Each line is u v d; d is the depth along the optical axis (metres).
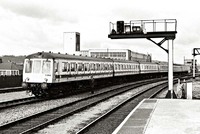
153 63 66.00
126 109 17.98
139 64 55.06
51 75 22.88
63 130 11.79
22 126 12.39
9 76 31.80
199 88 35.72
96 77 32.91
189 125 11.26
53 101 21.28
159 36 20.25
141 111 14.87
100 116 14.33
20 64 69.38
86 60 29.92
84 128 11.39
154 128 10.73
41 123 13.08
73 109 17.52
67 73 25.41
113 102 21.44
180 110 15.20
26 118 13.66
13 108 17.44
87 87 31.61
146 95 26.92
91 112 16.62
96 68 32.91
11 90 29.11
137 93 28.36
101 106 19.19
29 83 23.31
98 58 34.78
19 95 25.72
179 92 27.11
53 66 23.02
